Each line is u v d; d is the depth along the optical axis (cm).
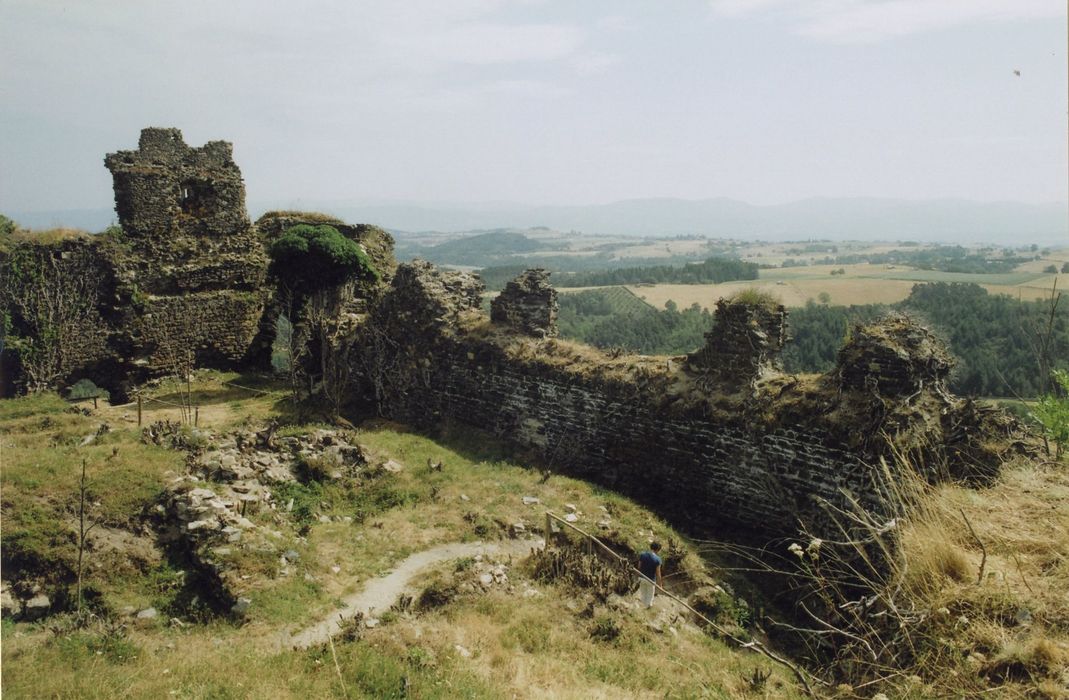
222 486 1512
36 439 1809
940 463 1229
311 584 1267
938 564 781
